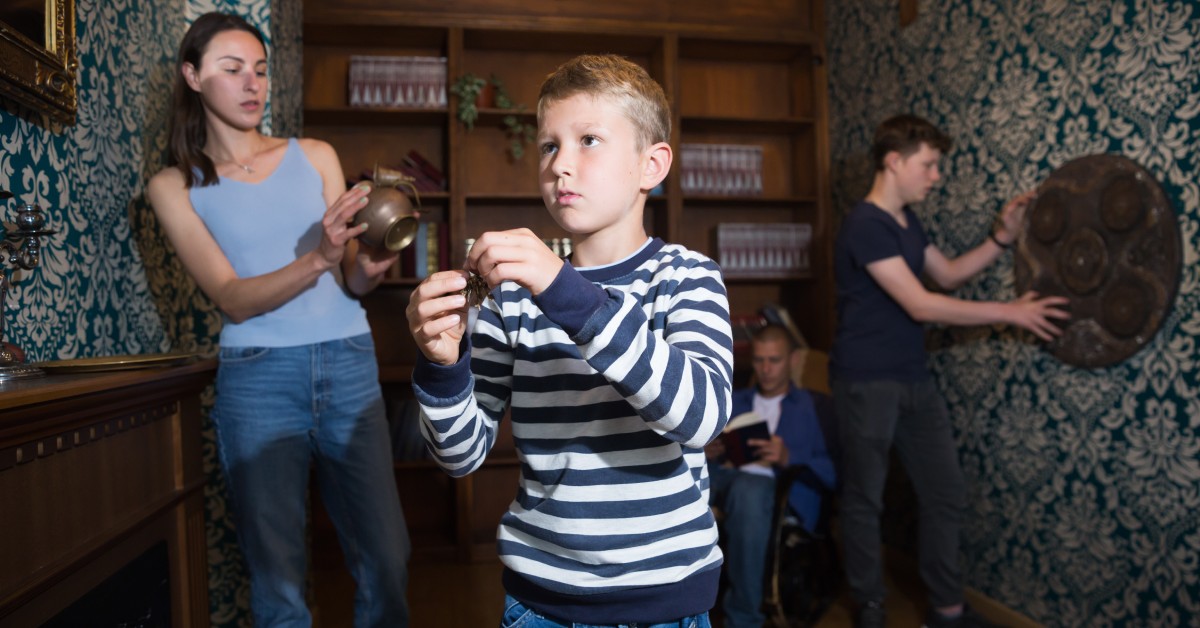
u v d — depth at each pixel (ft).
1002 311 8.39
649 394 2.65
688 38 13.39
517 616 3.48
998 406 9.42
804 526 9.02
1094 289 7.91
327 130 13.52
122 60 6.84
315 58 13.43
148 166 7.45
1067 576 8.41
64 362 4.63
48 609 3.80
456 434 3.20
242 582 8.20
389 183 6.33
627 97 3.22
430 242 13.10
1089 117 8.00
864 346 8.77
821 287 13.70
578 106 3.20
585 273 3.43
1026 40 8.84
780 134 14.73
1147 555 7.44
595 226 3.25
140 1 7.30
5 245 4.60
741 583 8.29
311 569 9.14
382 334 13.53
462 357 3.13
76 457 4.09
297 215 6.28
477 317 3.56
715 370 2.91
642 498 3.21
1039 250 8.61
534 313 3.43
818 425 9.53
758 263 13.80
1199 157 6.84
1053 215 8.40
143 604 4.90
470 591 11.04
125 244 6.81
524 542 3.43
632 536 3.20
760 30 13.58
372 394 6.46
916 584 10.73
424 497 13.55
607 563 3.22
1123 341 7.59
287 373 6.00
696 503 3.37
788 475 8.55
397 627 6.62
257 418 5.95
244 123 6.06
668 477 3.25
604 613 3.28
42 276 5.35
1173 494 7.16
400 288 13.46
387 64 12.85
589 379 3.27
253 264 6.18
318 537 12.85
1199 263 6.87
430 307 2.86
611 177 3.19
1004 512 9.36
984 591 9.74
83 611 4.15
